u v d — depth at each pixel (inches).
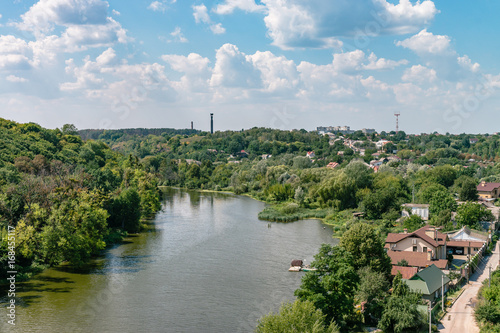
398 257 4128.9
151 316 3125.0
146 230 6176.2
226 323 3021.7
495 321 2979.8
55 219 4298.7
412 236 4389.8
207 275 4074.8
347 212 7303.2
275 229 6323.8
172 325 2982.3
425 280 3432.6
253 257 4714.6
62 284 3779.5
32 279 3902.6
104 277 3993.6
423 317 2945.4
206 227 6412.4
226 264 4441.4
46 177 5895.7
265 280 3932.1
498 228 6161.4
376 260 3604.8
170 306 3316.9
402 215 6678.2
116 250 5000.0
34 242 4222.4
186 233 5969.5
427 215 6530.5
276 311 3218.5
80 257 4323.3
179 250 5009.8
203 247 5157.5
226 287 3742.6
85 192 5226.4
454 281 3831.2
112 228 5861.2
